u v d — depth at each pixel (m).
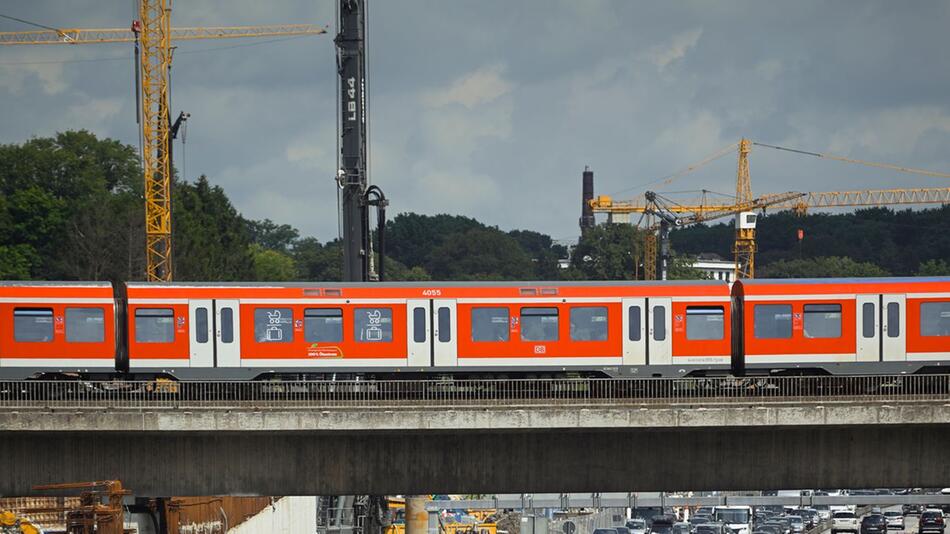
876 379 104.50
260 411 91.81
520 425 92.75
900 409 93.56
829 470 97.25
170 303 103.56
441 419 92.56
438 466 96.44
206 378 103.69
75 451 94.38
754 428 95.38
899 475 97.25
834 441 97.12
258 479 95.44
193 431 91.94
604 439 96.69
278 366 104.00
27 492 94.00
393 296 104.62
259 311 104.12
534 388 102.88
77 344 103.12
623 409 92.94
